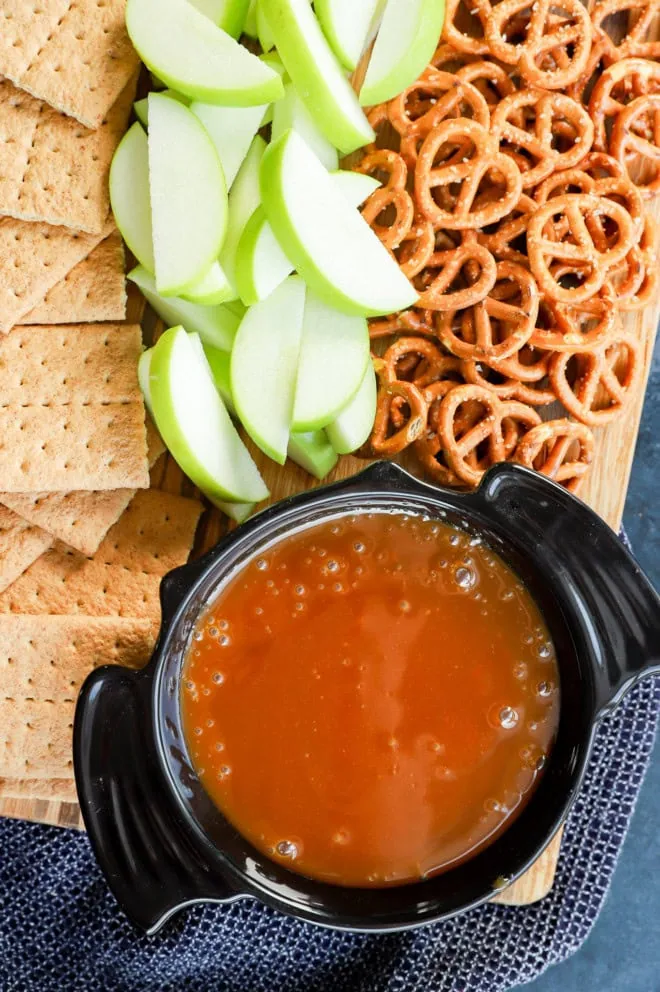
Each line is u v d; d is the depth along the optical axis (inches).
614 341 29.8
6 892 32.1
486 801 27.9
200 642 28.1
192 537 30.7
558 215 30.4
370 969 31.7
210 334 30.2
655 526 33.9
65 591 30.6
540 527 27.9
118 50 30.0
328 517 28.1
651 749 31.8
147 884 27.7
